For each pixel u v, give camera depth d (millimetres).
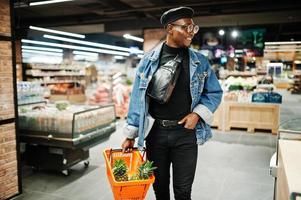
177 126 1938
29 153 4109
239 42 12695
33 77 13289
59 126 3723
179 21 1825
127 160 1992
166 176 2074
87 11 9234
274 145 5516
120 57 25125
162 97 1873
